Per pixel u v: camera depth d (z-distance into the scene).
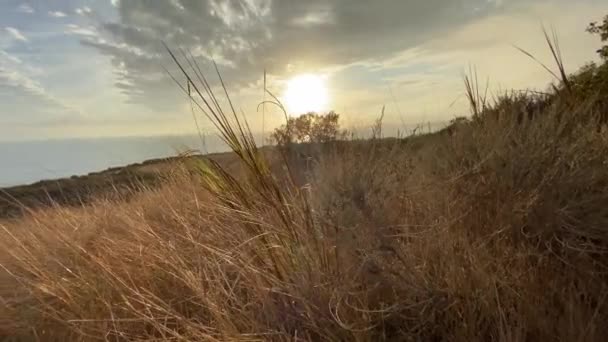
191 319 2.02
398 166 2.87
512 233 2.08
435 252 1.98
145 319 1.99
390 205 2.38
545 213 2.04
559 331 1.47
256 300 1.98
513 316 1.54
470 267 1.74
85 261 2.86
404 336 1.63
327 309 1.78
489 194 2.28
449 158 2.85
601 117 3.13
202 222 2.98
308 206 2.26
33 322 2.39
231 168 3.14
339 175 2.50
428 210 2.39
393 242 2.04
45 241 3.65
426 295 1.69
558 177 2.18
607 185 2.18
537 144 2.39
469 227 2.20
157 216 3.98
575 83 3.90
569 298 1.59
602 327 1.47
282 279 2.06
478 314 1.64
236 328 1.82
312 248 2.04
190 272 2.19
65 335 2.27
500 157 2.37
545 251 1.88
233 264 2.12
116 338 2.05
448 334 1.61
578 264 1.80
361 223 2.14
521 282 1.69
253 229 2.44
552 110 2.78
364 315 1.66
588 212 2.05
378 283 1.81
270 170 2.72
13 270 3.17
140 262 2.71
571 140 2.47
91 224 3.95
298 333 1.79
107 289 2.41
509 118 2.95
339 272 1.89
